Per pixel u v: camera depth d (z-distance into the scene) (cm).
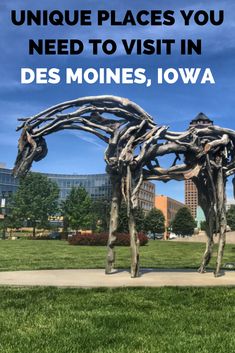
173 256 2362
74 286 994
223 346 614
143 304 855
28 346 598
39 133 1169
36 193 6494
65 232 5900
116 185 1200
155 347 605
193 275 1237
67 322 722
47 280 1090
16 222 6525
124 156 1135
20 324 710
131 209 1148
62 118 1170
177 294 941
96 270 1364
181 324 730
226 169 1277
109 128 1173
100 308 823
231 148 1280
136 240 1162
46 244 3588
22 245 3356
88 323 719
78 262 1800
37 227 6762
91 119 1184
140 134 1183
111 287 985
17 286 994
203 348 605
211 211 1288
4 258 2012
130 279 1119
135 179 1165
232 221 8869
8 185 10469
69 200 6203
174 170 1208
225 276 1224
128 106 1173
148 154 1165
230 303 888
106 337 645
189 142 1209
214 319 769
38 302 857
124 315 773
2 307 820
